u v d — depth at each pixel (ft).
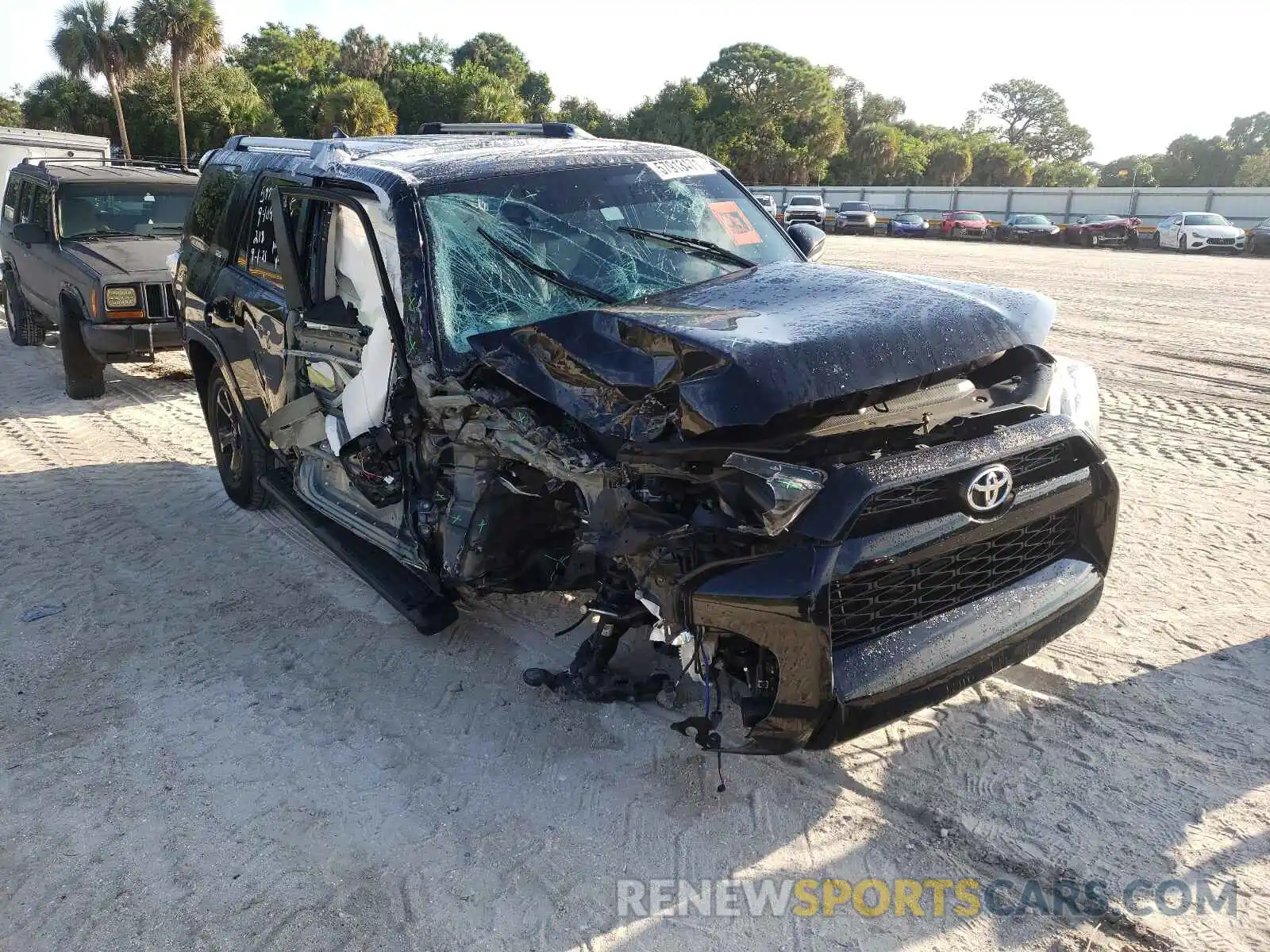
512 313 11.78
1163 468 20.04
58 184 30.42
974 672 9.21
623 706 11.57
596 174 13.85
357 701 12.00
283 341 14.56
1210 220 92.94
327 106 172.04
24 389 29.37
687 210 14.08
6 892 8.97
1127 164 347.15
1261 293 52.06
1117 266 72.38
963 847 9.09
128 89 180.14
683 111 231.50
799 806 9.77
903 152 250.37
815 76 228.63
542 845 9.37
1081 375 11.55
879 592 8.87
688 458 8.80
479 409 10.53
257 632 13.85
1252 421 23.81
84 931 8.47
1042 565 10.23
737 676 9.25
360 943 8.24
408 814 9.88
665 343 9.37
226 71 190.29
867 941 8.09
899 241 112.47
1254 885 8.47
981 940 8.04
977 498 8.90
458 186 12.72
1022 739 10.64
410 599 13.16
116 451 22.75
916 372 9.39
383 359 11.86
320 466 15.35
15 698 12.25
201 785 10.45
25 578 15.75
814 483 8.40
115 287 26.02
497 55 302.04
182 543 17.22
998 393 10.32
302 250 14.39
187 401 27.50
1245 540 15.94
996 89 355.97
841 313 10.03
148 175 32.94
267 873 9.09
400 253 11.82
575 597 14.47
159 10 146.30
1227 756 10.21
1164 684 11.61
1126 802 9.59
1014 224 111.55
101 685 12.54
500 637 13.44
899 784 10.02
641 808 9.84
